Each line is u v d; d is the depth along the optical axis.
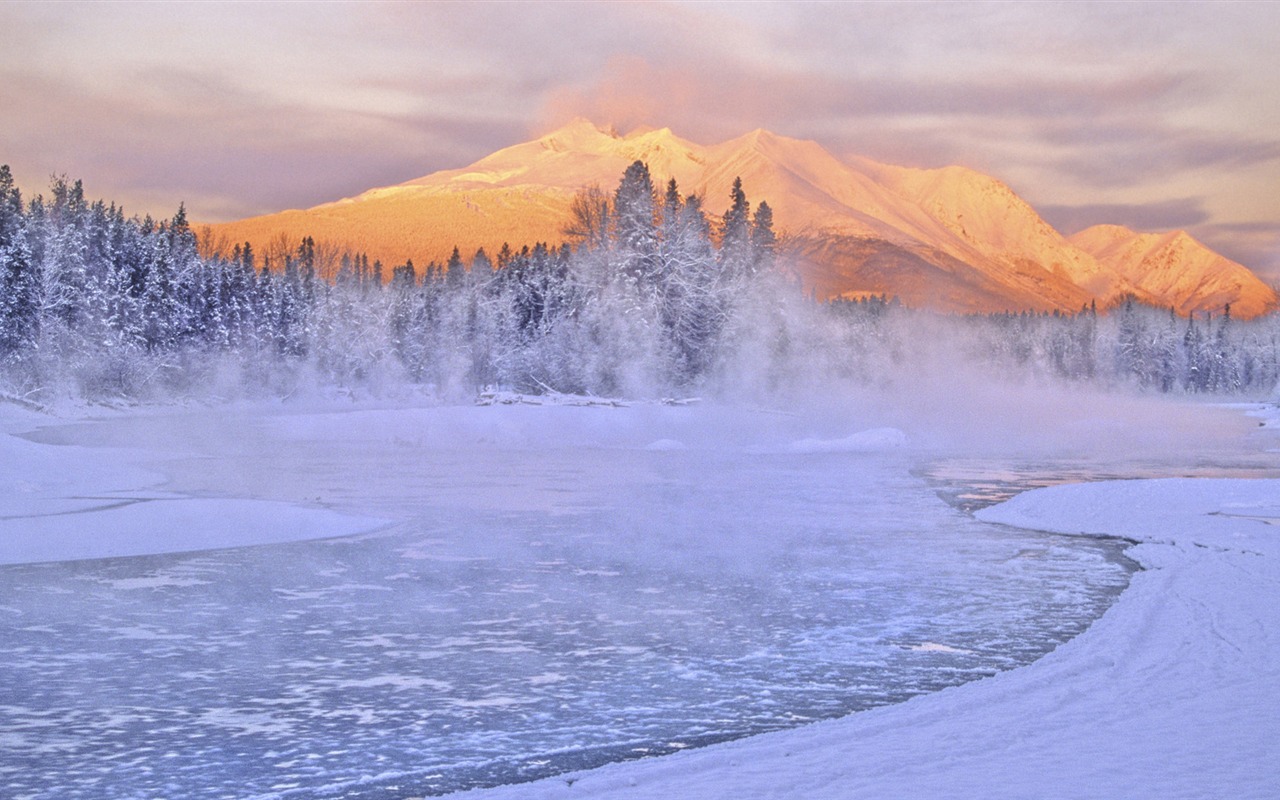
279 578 17.69
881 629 13.99
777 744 8.83
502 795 7.71
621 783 7.84
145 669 11.88
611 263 85.19
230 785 8.26
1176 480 30.88
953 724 9.23
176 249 107.88
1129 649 12.10
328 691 11.02
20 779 8.39
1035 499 28.88
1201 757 7.86
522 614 14.96
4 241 84.06
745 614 14.96
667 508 28.38
